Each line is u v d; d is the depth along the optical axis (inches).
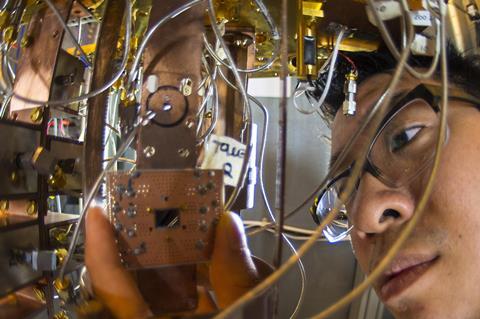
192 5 19.2
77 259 22.6
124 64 20.7
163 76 18.7
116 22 22.9
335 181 30.7
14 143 20.1
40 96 22.3
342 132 32.4
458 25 32.5
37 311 21.4
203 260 17.7
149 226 17.5
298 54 26.4
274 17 26.4
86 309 16.5
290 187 57.9
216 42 26.3
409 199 24.9
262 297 16.3
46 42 23.6
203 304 18.8
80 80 25.5
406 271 25.3
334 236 42.0
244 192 26.4
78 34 29.3
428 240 23.8
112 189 17.5
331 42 29.7
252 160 26.8
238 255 17.4
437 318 24.2
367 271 29.9
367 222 26.0
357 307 55.7
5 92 24.5
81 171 24.7
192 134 18.5
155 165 17.9
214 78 26.1
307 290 59.0
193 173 18.0
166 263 17.4
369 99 29.9
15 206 21.9
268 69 34.7
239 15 26.5
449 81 26.4
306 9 25.4
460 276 23.3
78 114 25.9
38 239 21.3
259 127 55.2
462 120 24.9
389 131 26.5
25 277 20.1
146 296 17.7
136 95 23.6
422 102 25.8
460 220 23.1
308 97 40.0
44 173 20.8
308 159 58.2
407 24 17.3
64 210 35.3
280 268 13.5
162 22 18.5
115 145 33.4
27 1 25.9
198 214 17.9
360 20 26.1
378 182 26.3
